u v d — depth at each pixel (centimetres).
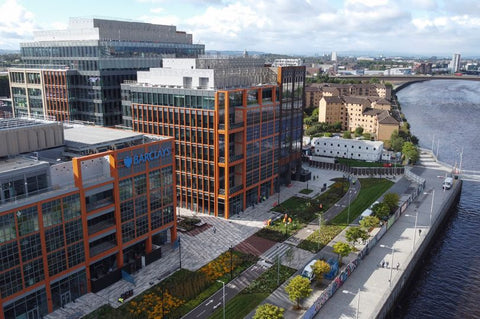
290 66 13712
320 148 19550
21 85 16188
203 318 7412
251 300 7969
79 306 7650
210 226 11219
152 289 8206
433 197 13662
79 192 7606
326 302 7869
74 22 15938
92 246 8419
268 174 13450
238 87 12119
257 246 10156
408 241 10562
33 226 6944
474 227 13088
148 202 9125
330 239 10619
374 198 13762
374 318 7288
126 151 8375
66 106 14962
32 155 7906
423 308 8831
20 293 6919
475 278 10006
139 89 12344
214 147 11294
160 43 16988
